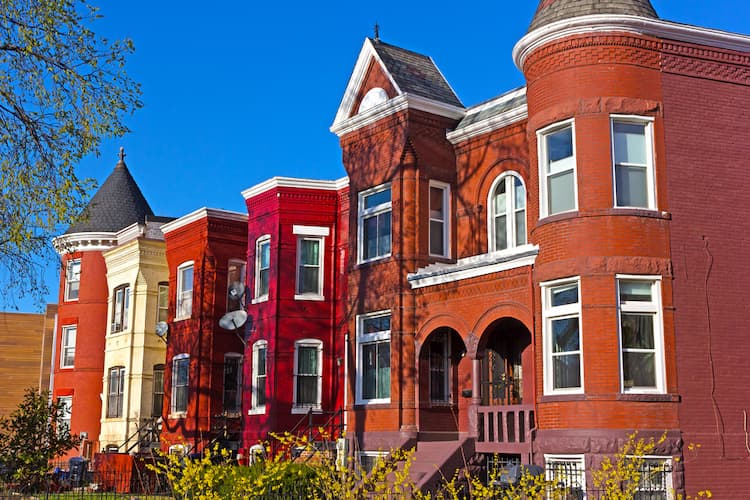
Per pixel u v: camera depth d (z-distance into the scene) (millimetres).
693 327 18031
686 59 19234
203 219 31625
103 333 39438
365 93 25547
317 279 28188
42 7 17578
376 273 23859
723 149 19203
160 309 35500
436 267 22625
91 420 38594
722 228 18812
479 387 20688
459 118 24641
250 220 29594
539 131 19531
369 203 24906
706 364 17969
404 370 22609
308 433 25031
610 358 17500
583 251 18109
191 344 31406
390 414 22609
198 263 31734
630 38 18797
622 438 17047
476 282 21000
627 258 17891
